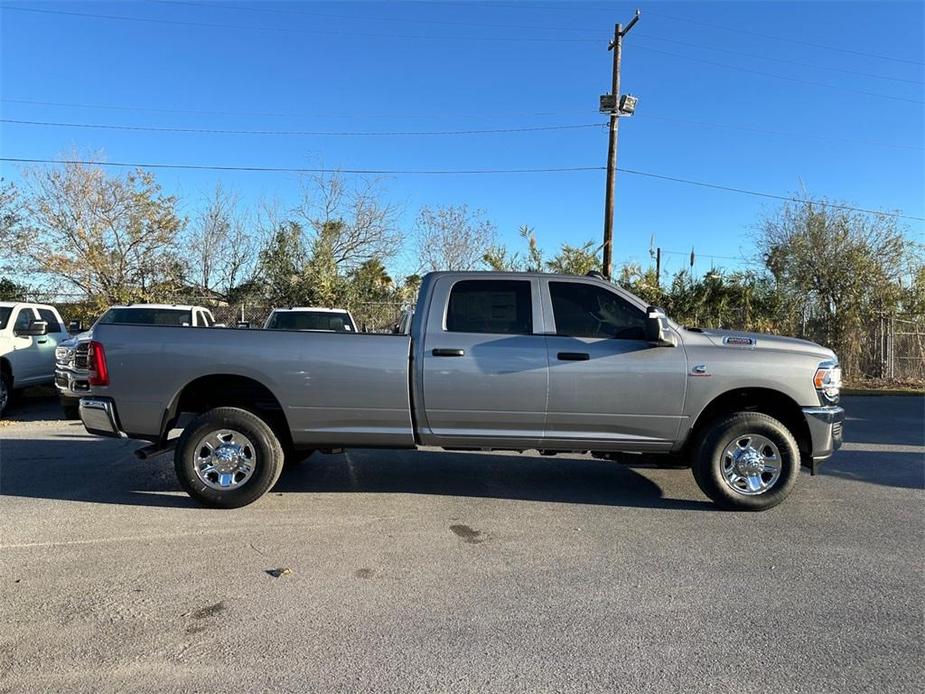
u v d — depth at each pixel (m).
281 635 3.43
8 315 11.73
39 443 8.67
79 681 2.97
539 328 5.67
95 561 4.45
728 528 5.27
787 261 20.95
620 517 5.55
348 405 5.62
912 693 2.95
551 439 5.68
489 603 3.84
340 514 5.56
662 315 5.63
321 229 23.73
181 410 5.92
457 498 6.09
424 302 5.74
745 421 5.63
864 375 19.34
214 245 23.47
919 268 19.42
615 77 20.09
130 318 12.18
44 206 20.98
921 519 5.57
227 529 5.14
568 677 3.05
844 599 3.94
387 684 2.98
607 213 20.41
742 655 3.27
